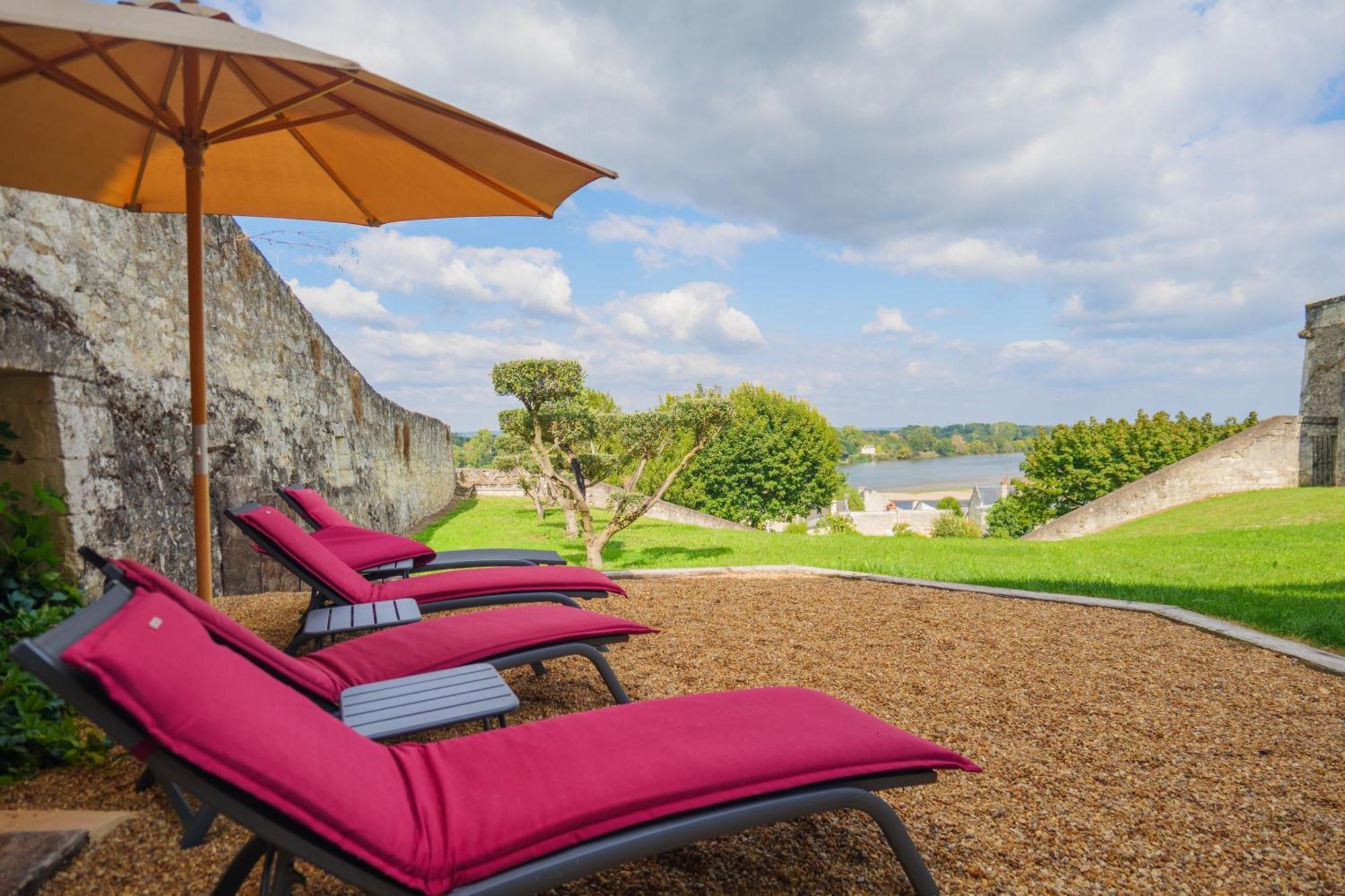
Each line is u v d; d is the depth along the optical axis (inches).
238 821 50.1
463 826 58.6
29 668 42.0
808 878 79.7
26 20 58.1
